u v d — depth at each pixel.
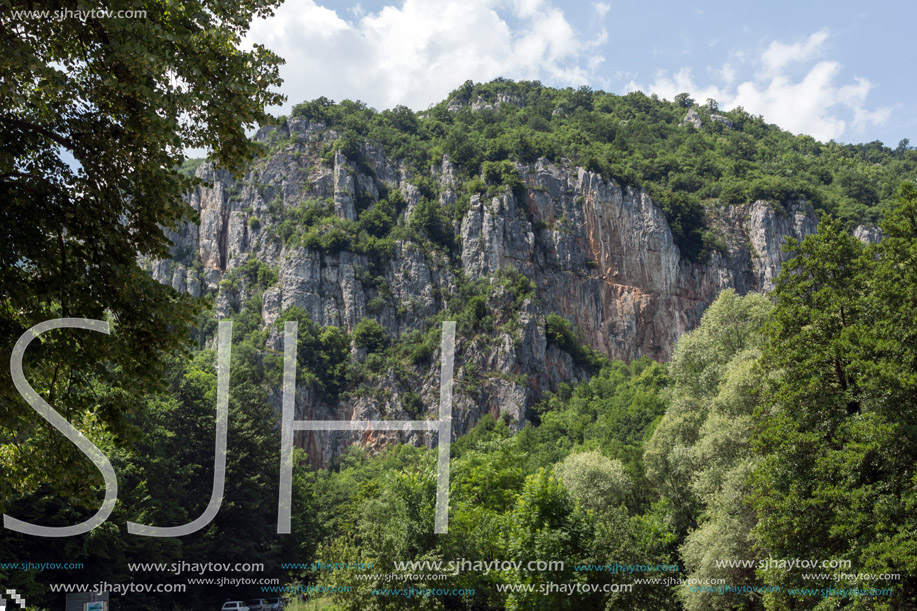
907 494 27.52
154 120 13.65
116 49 13.02
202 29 15.48
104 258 14.23
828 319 34.25
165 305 14.15
